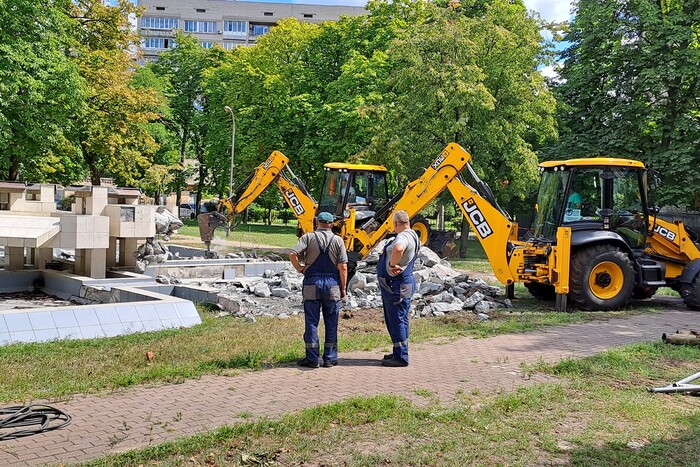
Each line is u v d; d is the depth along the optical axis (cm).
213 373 655
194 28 10181
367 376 655
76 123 2727
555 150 2466
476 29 2222
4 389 578
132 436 459
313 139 3434
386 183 2030
